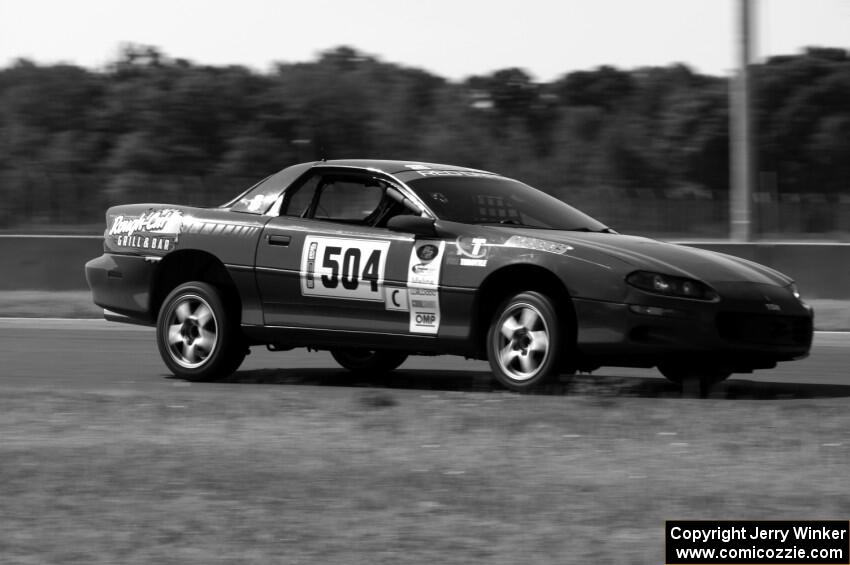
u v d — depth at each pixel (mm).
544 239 11797
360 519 6801
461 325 11977
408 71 92125
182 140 83688
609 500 7180
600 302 11367
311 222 12938
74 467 8172
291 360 15953
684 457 8492
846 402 11586
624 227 44000
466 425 9773
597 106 103812
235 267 13109
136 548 6277
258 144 82375
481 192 12875
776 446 8852
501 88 102812
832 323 20328
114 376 13992
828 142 93250
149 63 91312
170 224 13633
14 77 91312
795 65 96188
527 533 6500
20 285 25203
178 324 13453
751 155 24984
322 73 85312
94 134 85938
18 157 85750
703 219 43312
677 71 101688
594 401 11016
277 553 6176
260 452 8727
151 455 8602
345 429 9711
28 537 6500
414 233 12070
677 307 11227
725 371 12734
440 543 6324
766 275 12117
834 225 42344
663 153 87188
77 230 40625
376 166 13031
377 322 12445
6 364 15172
